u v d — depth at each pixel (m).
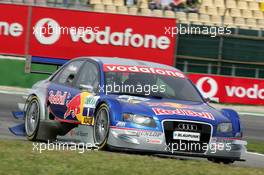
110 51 67.75
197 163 22.97
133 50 68.00
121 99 27.08
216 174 20.62
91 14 67.38
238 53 69.62
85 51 67.44
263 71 69.81
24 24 66.94
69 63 31.73
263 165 30.17
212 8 84.06
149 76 29.06
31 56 66.38
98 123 26.78
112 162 21.42
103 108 26.52
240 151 26.89
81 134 28.08
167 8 81.31
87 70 29.83
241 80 66.94
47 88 31.17
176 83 29.33
